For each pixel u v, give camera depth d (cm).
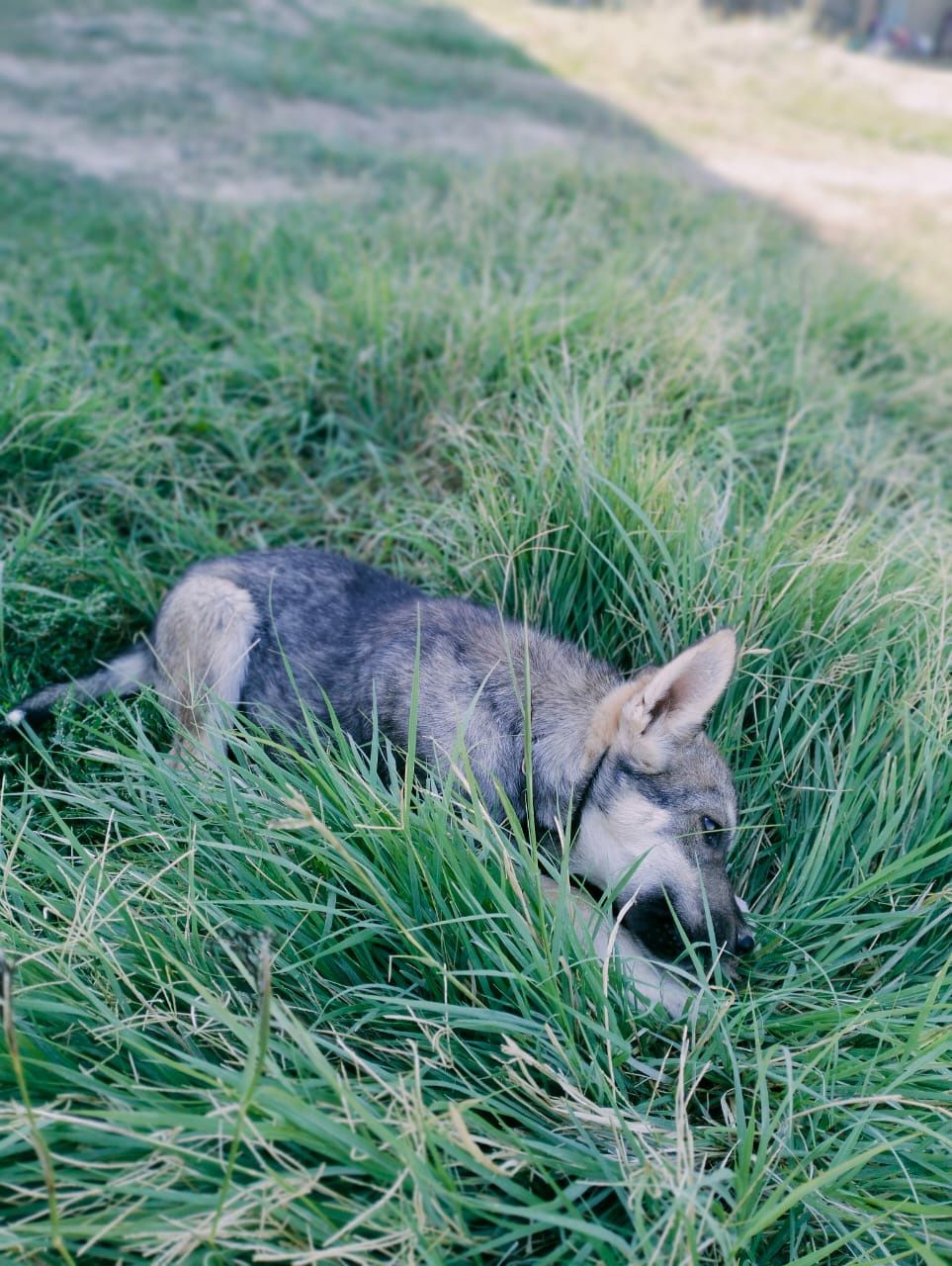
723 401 139
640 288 158
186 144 287
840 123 431
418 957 71
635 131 374
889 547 109
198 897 75
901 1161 68
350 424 140
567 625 111
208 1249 60
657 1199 64
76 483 123
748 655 101
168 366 149
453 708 91
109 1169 62
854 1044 79
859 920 85
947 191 346
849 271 214
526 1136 68
